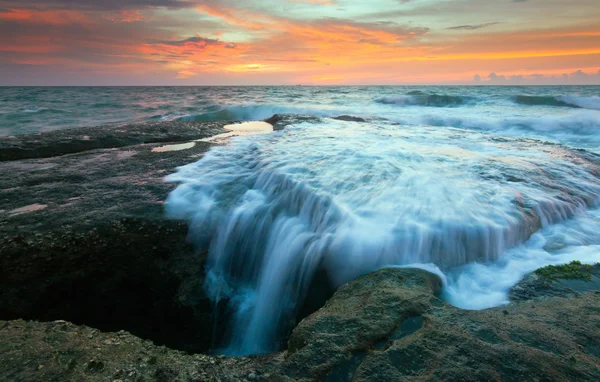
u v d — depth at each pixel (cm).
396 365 208
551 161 616
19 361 225
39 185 536
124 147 775
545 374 197
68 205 470
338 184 480
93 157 687
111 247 422
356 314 256
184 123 1086
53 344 246
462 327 237
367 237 360
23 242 395
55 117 2038
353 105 2338
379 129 920
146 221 444
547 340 225
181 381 217
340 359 219
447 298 303
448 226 370
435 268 335
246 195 509
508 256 366
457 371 199
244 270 450
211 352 399
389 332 237
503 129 1428
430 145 716
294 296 373
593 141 1183
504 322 245
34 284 393
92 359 232
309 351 226
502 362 205
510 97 2162
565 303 275
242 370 227
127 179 562
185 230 446
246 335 397
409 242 352
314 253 369
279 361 232
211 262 440
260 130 994
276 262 407
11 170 603
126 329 429
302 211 453
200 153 701
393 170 532
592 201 482
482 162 589
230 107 2306
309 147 693
